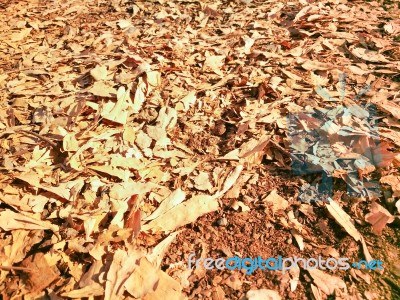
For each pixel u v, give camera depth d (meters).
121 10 4.93
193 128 3.10
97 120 3.03
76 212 2.42
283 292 2.11
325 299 2.08
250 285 2.14
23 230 2.34
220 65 3.73
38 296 2.05
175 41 4.07
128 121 3.10
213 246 2.33
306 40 4.01
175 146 2.94
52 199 2.50
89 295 2.04
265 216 2.47
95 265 2.16
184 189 2.63
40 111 3.15
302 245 2.31
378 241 2.32
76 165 2.69
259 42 4.05
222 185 2.64
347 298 2.08
